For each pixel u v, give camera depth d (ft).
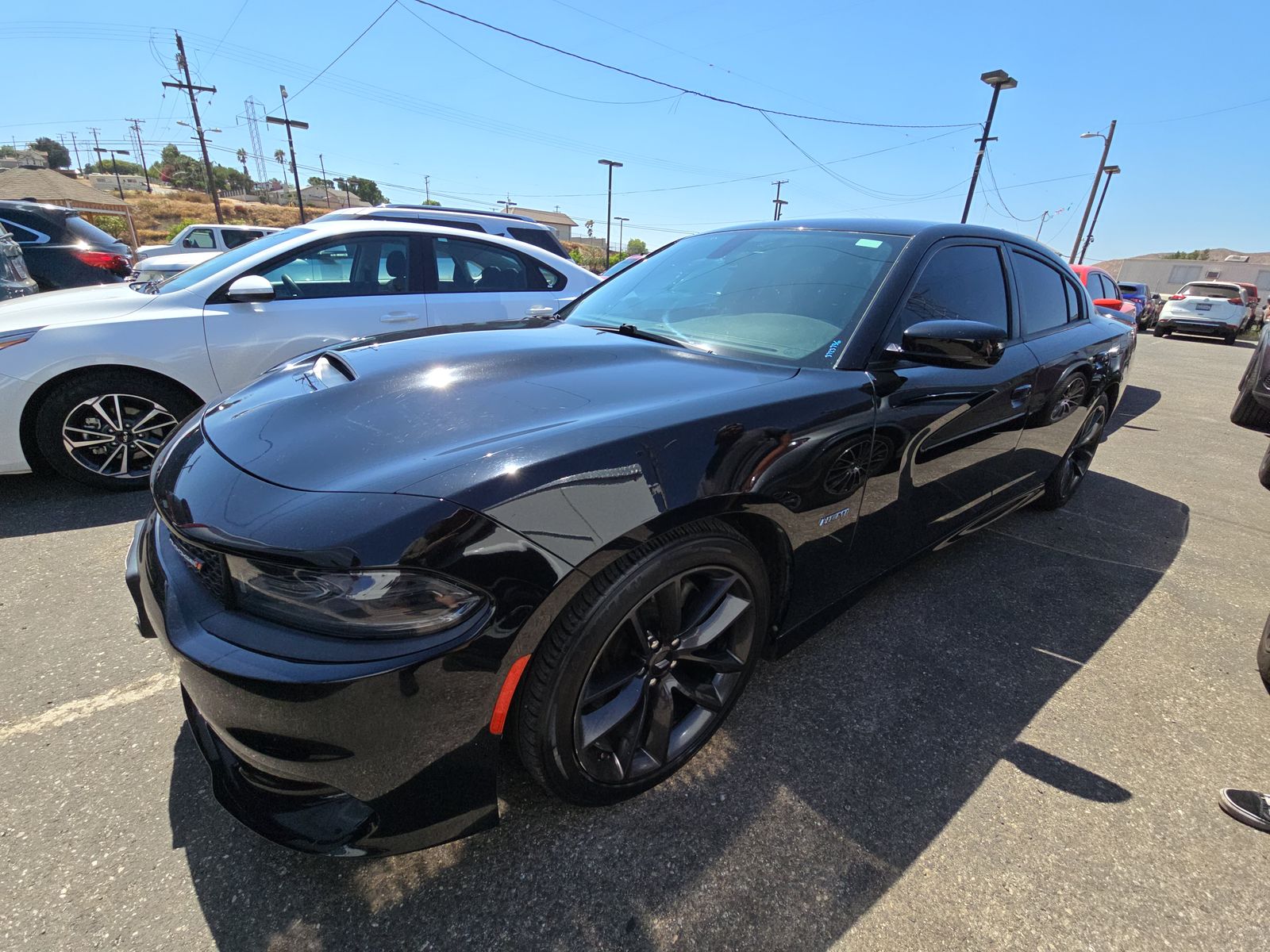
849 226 8.46
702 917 4.71
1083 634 8.54
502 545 4.21
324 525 4.05
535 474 4.41
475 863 5.03
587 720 5.10
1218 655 8.22
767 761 6.14
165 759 5.89
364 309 13.30
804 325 7.09
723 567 5.52
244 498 4.44
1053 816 5.68
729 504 5.20
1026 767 6.23
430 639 4.06
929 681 7.40
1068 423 11.00
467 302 14.65
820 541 6.32
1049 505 12.49
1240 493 14.74
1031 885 5.05
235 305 12.07
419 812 4.45
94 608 8.09
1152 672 7.80
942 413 7.33
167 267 30.32
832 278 7.57
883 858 5.21
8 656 7.15
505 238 15.88
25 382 10.37
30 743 6.00
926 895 4.93
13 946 4.32
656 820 5.46
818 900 4.87
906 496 7.31
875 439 6.49
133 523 10.38
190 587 4.49
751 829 5.41
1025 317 9.65
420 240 14.40
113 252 26.91
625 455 4.76
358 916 4.61
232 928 4.50
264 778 4.61
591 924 4.63
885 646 8.03
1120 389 13.08
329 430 5.07
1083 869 5.20
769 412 5.65
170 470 5.23
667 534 5.00
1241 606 9.45
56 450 10.88
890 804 5.74
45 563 9.09
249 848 5.08
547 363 6.36
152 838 5.13
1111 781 6.12
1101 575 10.18
